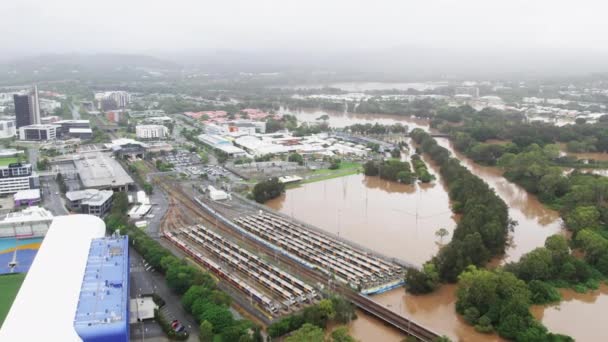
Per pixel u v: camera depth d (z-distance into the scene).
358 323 197.00
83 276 193.50
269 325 184.50
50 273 194.62
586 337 187.00
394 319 193.38
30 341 152.50
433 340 177.12
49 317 165.38
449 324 194.62
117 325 161.75
